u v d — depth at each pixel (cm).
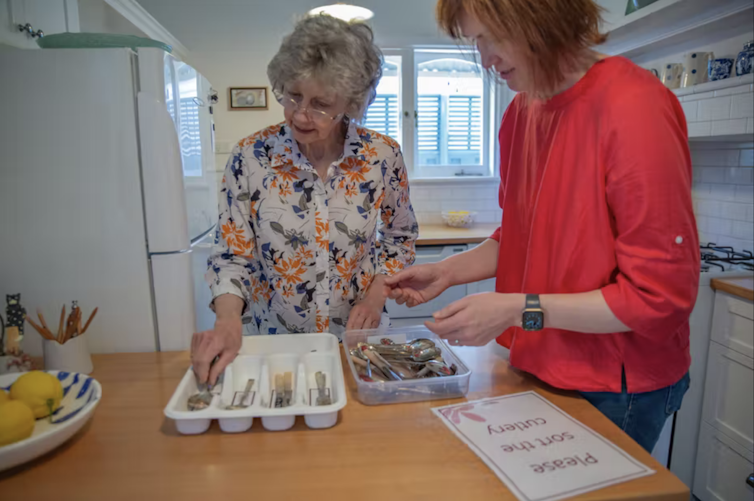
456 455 81
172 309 130
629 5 214
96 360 123
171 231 127
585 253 90
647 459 79
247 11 331
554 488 72
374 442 84
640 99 82
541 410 94
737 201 223
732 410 181
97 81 121
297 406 88
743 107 181
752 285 176
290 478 75
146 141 123
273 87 106
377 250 145
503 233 112
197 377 103
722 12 191
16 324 109
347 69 99
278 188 121
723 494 187
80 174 124
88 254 127
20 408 80
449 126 370
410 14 345
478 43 87
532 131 102
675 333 95
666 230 80
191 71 178
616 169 83
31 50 119
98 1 230
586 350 95
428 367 105
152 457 81
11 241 126
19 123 122
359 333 119
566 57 84
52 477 76
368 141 127
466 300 92
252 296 135
